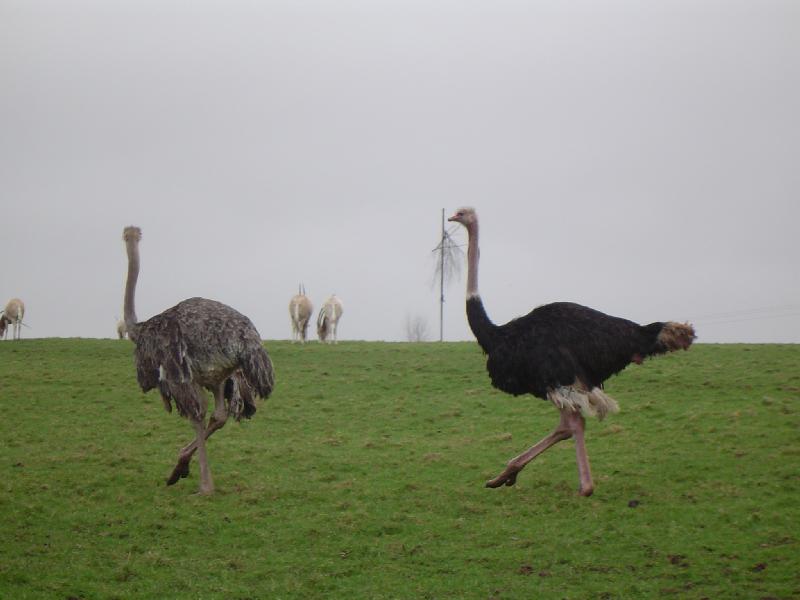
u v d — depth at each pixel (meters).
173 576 9.53
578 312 11.74
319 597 9.06
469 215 12.77
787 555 9.50
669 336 11.38
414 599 8.95
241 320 11.88
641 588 8.96
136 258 12.77
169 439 15.80
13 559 9.84
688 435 14.80
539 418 17.05
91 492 12.46
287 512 11.55
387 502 11.97
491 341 12.19
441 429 16.58
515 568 9.60
